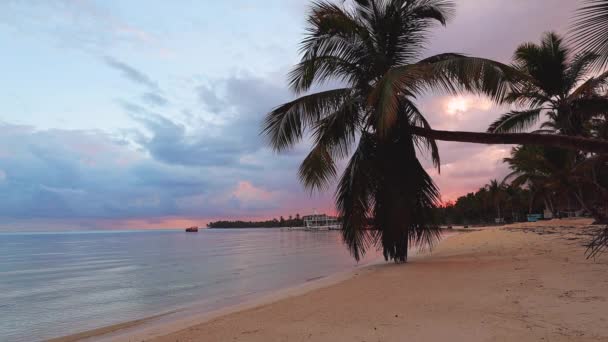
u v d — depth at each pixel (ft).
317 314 19.29
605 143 21.13
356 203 39.93
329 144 38.47
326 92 38.55
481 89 26.12
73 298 46.68
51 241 354.54
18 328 31.42
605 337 12.18
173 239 332.60
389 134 35.86
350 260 80.64
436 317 16.39
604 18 15.03
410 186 38.55
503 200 252.62
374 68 37.81
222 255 118.11
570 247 41.57
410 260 45.14
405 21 39.17
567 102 51.52
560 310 15.74
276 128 39.19
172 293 46.29
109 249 188.24
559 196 103.76
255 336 16.03
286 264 76.89
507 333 13.35
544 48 51.55
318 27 37.09
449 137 28.58
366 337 14.28
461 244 68.59
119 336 23.08
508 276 25.64
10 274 79.66
